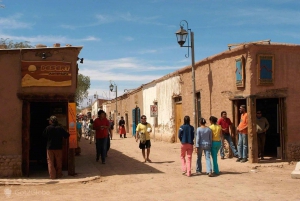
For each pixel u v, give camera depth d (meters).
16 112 10.75
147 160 14.41
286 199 7.75
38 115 13.55
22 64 10.77
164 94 24.05
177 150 18.30
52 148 10.52
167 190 8.98
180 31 15.84
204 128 11.07
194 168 12.53
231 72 14.26
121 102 41.81
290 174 11.09
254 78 13.08
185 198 8.03
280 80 13.34
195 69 17.88
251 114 12.99
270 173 11.30
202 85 17.06
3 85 10.71
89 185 9.77
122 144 23.44
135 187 9.43
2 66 10.73
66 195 8.51
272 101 16.30
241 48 13.30
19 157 10.70
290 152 13.48
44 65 10.88
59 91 10.93
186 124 11.27
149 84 28.17
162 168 12.62
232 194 8.34
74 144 10.97
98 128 14.12
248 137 13.05
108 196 8.38
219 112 15.33
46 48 10.87
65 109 12.41
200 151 11.21
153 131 26.86
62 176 10.91
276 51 13.31
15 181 10.00
